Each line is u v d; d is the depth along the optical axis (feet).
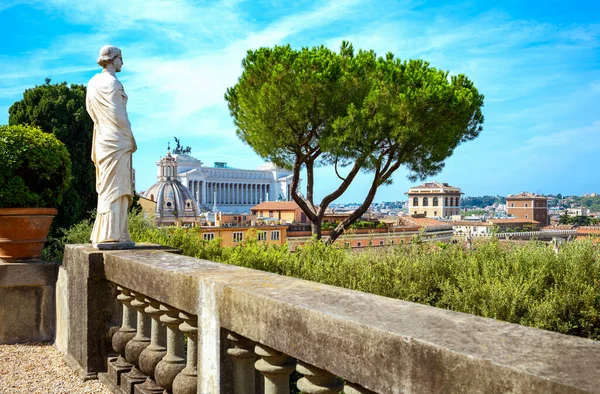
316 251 26.66
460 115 59.62
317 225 65.51
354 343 6.08
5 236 21.72
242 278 9.57
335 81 57.77
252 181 596.29
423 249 23.32
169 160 433.89
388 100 57.06
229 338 9.10
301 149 62.39
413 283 20.12
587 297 16.72
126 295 14.78
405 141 56.70
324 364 6.57
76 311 16.99
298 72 57.88
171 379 11.84
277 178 609.42
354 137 56.34
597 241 20.26
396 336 5.51
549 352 4.82
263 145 60.44
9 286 21.20
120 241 17.15
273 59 59.31
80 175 59.36
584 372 4.27
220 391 9.20
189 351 10.90
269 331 7.73
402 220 200.34
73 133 59.77
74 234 36.22
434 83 58.54
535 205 515.50
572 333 17.03
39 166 23.47
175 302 10.77
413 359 5.31
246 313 8.31
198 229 33.99
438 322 6.01
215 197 544.62
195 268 11.25
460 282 18.69
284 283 8.98
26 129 24.02
